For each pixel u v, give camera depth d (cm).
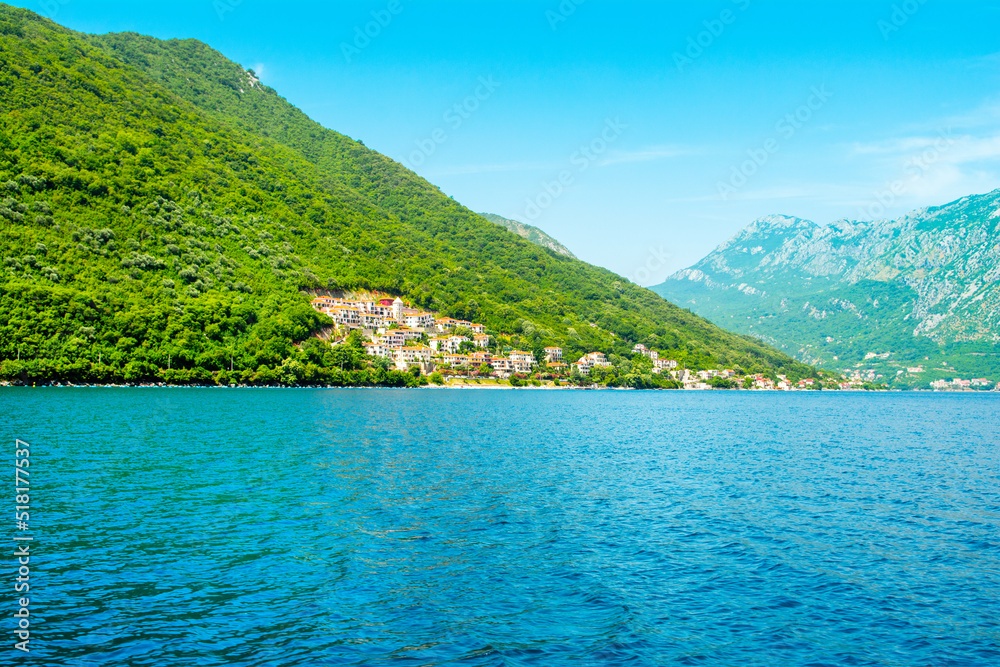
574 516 4231
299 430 8944
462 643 2339
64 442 7000
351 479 5344
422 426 10144
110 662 2136
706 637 2431
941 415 18488
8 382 16325
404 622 2516
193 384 19612
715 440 9488
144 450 6656
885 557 3438
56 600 2636
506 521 4062
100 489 4712
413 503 4509
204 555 3266
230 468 5734
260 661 2175
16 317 17412
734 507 4616
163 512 4097
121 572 2988
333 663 2172
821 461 7269
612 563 3259
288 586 2869
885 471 6556
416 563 3209
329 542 3525
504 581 2981
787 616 2638
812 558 3400
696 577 3080
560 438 9050
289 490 4847
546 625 2511
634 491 5150
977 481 5981
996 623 2600
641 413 15562
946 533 3966
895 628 2542
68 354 17562
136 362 18362
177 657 2188
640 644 2361
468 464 6344
